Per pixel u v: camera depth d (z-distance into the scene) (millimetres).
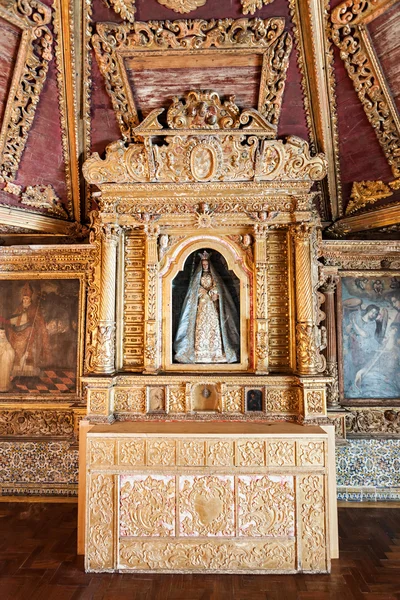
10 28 3604
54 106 4246
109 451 3711
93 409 4215
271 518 3611
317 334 4500
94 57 3982
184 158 4387
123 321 4719
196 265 4867
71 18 3664
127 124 4441
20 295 5387
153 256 4617
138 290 4766
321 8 3582
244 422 4273
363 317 5301
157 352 4555
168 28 3756
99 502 3650
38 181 4785
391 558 3762
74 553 3867
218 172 4418
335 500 3928
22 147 4426
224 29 3750
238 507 3627
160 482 3672
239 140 4344
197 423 4227
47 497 5141
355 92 4070
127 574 3523
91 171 4457
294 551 3559
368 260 5324
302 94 4219
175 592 3262
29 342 5336
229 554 3562
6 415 5316
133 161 4434
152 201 4555
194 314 4770
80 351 5258
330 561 3592
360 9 3490
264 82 4102
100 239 4625
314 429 3914
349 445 5117
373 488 5066
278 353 4633
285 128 4496
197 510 3631
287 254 4719
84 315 5305
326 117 4289
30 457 5238
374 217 4953
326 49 3834
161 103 4328
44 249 5129
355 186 4852
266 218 4512
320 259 5316
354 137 4406
